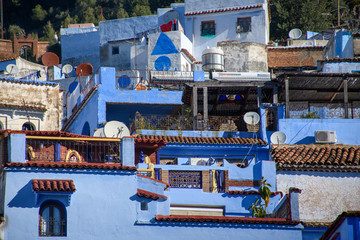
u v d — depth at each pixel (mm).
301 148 97875
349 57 131625
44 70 163500
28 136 72812
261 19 156500
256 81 109125
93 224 69188
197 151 102375
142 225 70375
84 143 79500
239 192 86562
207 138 103312
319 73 106875
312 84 109688
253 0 157000
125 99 113000
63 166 69438
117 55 178125
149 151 94938
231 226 72250
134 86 129750
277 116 106625
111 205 70062
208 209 86188
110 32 180625
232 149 102938
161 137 102688
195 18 159750
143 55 155625
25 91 119875
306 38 182875
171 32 147125
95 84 114750
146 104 114000
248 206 86312
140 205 70875
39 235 67438
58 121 122375
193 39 158250
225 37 157500
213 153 102688
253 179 90062
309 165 90438
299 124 105562
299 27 196500
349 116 107812
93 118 111938
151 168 85000
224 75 110062
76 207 69125
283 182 90188
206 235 71500
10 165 67875
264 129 105188
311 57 150000
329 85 110125
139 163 85500
